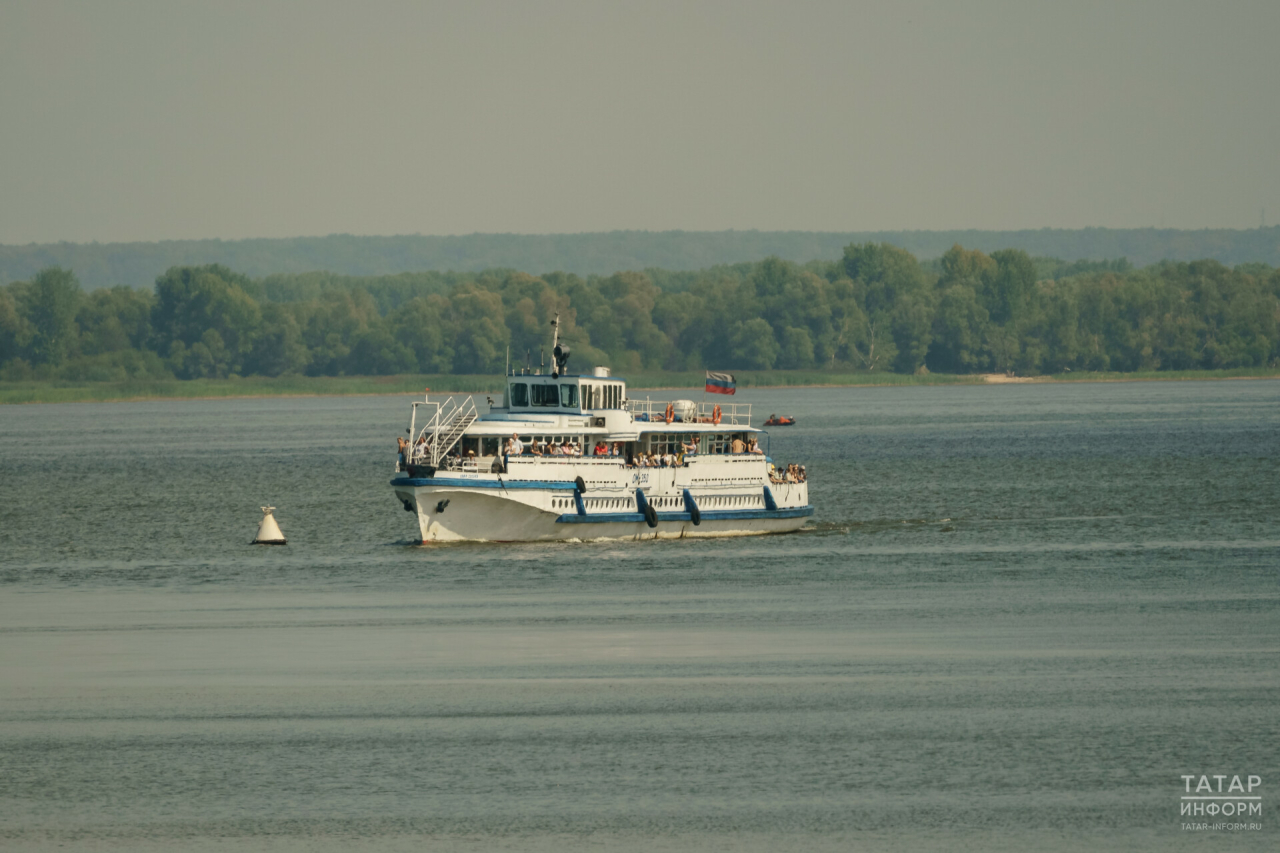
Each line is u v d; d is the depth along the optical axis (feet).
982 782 577.02
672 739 628.69
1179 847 520.01
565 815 548.31
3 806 561.02
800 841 524.52
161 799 566.36
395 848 521.24
